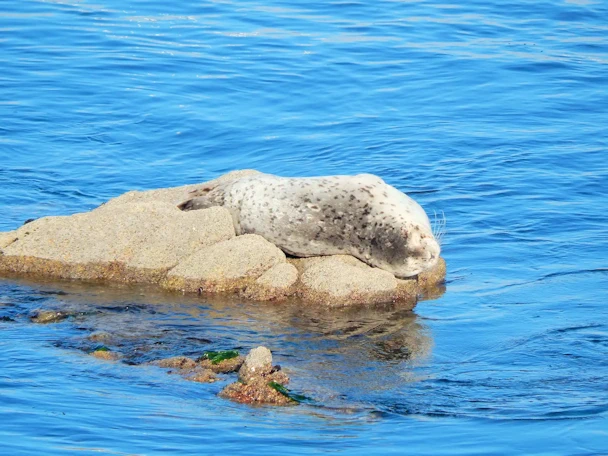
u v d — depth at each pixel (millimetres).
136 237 41188
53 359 33188
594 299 39250
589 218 47875
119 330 35844
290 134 61000
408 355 34625
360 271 40188
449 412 30172
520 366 33656
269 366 32062
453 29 82562
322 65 73125
